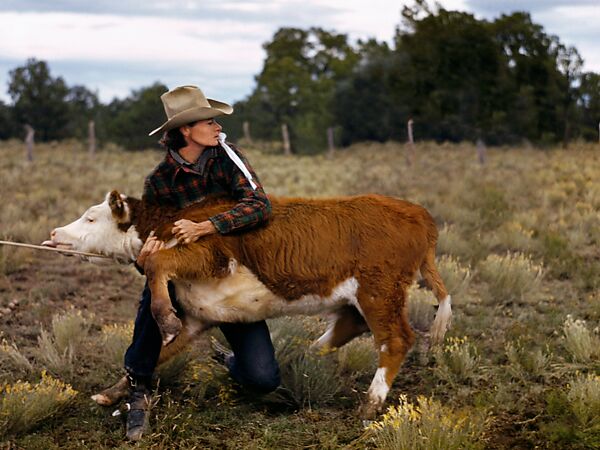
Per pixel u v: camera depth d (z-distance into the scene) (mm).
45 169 26406
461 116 30906
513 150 36156
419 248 5176
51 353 6199
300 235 4922
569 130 34031
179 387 5723
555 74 32156
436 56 30703
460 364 6008
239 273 4832
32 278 9602
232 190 4855
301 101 52969
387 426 4656
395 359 5055
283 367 5793
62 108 50688
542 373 5926
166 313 4461
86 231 4977
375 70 36875
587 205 14992
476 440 4688
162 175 4898
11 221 13203
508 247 11562
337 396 5699
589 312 7703
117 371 6047
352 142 49500
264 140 52438
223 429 5047
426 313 7547
